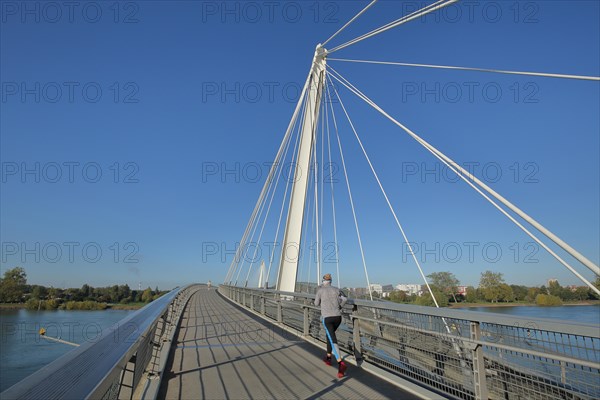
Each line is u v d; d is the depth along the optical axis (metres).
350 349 7.43
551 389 3.28
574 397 3.06
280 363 6.85
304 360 7.08
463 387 4.36
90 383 1.67
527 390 3.52
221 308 19.91
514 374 3.69
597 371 2.91
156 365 6.05
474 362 4.07
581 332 2.95
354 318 6.94
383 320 6.10
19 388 1.33
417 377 5.32
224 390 5.26
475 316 3.98
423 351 5.18
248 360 7.13
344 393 5.02
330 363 6.69
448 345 4.63
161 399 4.88
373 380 5.60
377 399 4.74
